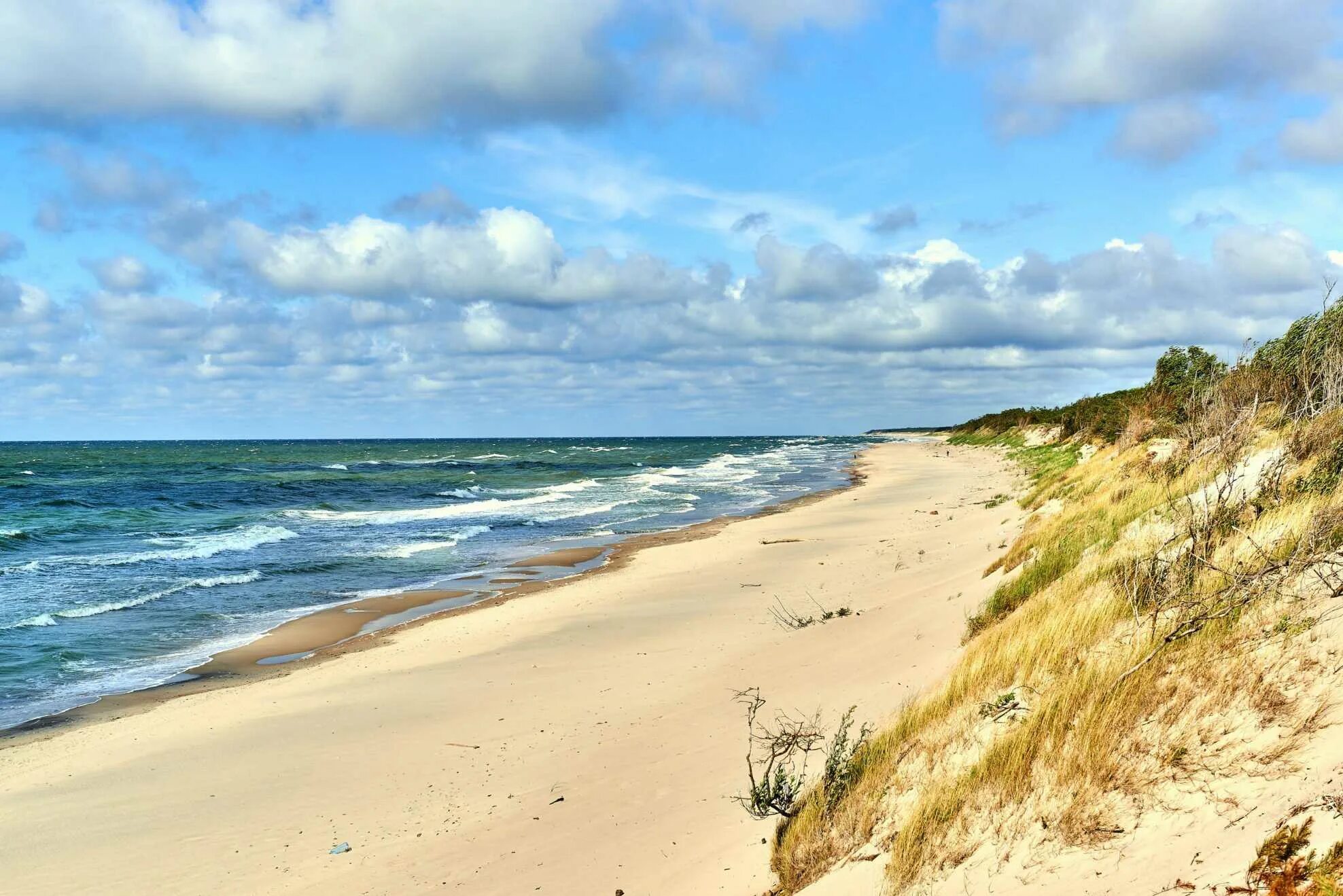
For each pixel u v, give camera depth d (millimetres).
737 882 5938
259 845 8156
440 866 7262
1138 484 13094
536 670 13820
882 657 11008
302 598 21641
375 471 77938
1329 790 3398
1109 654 5961
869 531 27656
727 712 10211
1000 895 4215
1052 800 4617
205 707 13039
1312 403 9633
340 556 28094
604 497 48812
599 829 7531
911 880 4758
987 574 13531
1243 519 7570
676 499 46312
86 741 11695
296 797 9273
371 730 11367
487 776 9375
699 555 25672
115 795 9656
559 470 80875
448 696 12742
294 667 15594
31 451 145625
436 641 16734
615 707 11352
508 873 6934
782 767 6898
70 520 36750
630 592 20391
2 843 8539
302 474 72312
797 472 69062
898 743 6824
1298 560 5445
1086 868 4035
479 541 31328
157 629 18500
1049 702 5602
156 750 11133
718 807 7457
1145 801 4195
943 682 8023
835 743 7094
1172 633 5523
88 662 16031
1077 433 49219
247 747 11047
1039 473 38094
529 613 18828
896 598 15031
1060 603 8148
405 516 39562
